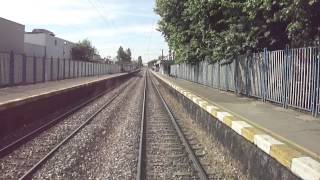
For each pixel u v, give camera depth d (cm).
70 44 10538
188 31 3431
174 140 1645
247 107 1728
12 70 3959
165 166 1227
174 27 3931
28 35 8162
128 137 1702
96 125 2047
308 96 1476
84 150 1443
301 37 1609
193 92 2677
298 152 791
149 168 1204
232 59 2498
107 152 1415
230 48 2281
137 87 5950
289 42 1989
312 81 1441
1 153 1361
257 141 946
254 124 1220
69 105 3006
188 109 2497
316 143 972
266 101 1922
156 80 8838
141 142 1516
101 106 3048
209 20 2772
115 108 2889
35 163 1246
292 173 748
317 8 1430
